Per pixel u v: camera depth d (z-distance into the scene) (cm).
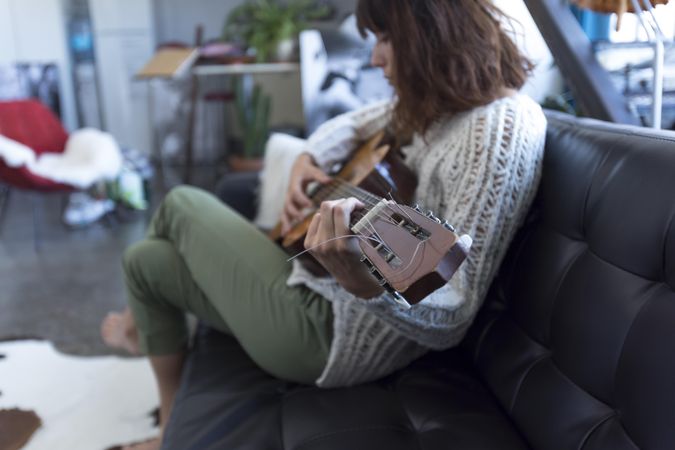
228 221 121
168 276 126
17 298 251
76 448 146
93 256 305
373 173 116
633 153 82
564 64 126
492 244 96
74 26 512
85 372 183
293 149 196
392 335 100
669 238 70
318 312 104
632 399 70
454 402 100
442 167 103
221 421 99
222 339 131
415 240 63
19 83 478
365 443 89
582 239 90
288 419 98
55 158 348
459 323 95
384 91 313
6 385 175
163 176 474
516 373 98
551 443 83
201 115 540
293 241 114
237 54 447
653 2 104
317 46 307
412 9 103
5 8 486
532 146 97
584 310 83
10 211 395
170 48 490
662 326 68
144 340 131
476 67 102
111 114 529
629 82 128
